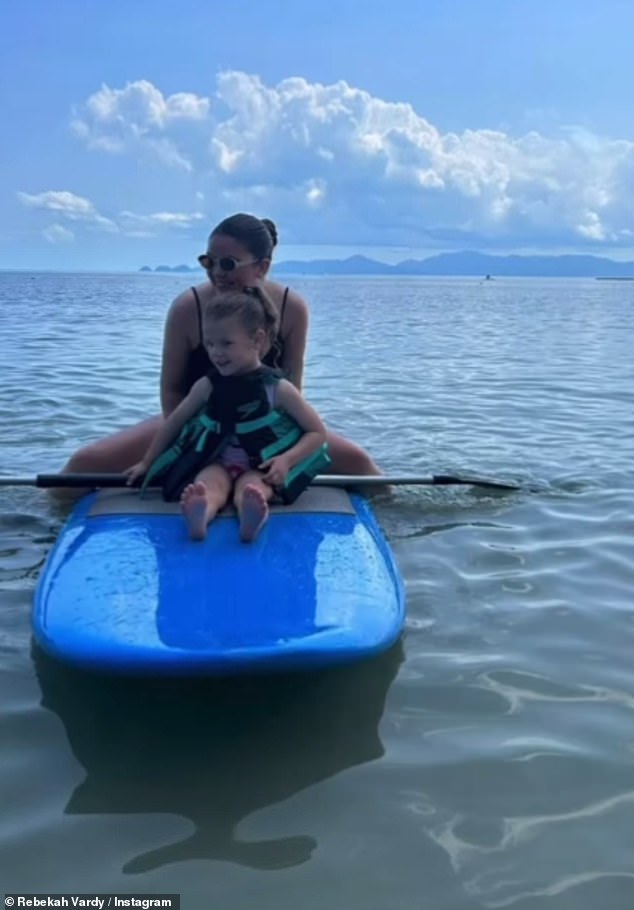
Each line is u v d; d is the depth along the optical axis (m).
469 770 1.45
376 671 1.76
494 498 2.87
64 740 1.54
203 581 1.81
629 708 1.63
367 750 1.51
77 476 2.42
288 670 1.58
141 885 1.22
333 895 1.20
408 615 2.00
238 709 1.63
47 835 1.31
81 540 2.01
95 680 1.72
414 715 1.61
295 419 2.28
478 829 1.32
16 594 2.10
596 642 1.89
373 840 1.30
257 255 2.40
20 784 1.42
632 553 2.40
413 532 2.55
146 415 4.24
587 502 2.85
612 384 5.64
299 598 1.76
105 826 1.33
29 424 3.98
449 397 5.02
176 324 2.51
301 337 2.58
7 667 1.76
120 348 7.14
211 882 1.22
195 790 1.41
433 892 1.20
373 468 2.79
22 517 2.62
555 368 6.51
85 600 1.74
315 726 1.58
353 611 1.72
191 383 2.60
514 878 1.23
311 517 2.15
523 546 2.45
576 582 2.21
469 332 10.27
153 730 1.57
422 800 1.38
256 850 1.28
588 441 3.81
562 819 1.34
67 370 5.71
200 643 1.59
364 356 7.24
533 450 3.61
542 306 19.00
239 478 2.20
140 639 1.60
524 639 1.90
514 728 1.57
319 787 1.42
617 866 1.25
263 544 1.98
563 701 1.66
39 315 11.83
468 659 1.81
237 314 2.18
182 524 2.08
